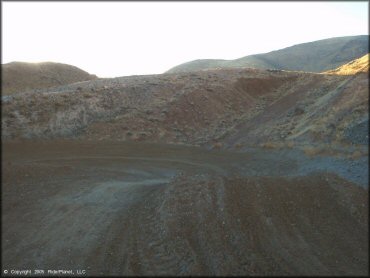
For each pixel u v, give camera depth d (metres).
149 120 34.41
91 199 16.08
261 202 12.47
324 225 11.41
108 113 34.81
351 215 11.65
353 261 9.82
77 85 41.06
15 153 24.33
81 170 20.64
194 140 31.95
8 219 13.73
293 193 12.92
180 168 22.36
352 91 23.80
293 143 22.50
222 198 12.67
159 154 26.56
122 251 11.66
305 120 26.33
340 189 12.84
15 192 15.98
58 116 31.81
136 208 14.84
